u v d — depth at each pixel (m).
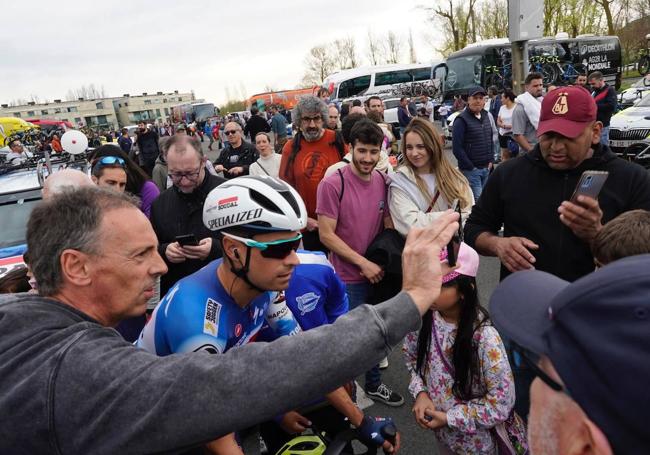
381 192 2.76
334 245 2.67
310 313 1.88
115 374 0.77
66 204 0.94
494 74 17.09
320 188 2.73
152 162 10.10
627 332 0.49
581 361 0.52
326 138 3.58
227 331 1.35
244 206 1.22
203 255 2.16
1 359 0.83
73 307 0.93
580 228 1.70
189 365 0.77
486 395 1.61
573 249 1.89
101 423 0.75
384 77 26.09
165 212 2.50
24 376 0.80
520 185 2.01
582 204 1.64
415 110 15.05
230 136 5.85
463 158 5.36
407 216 2.57
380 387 2.84
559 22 27.72
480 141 5.39
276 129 12.35
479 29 36.09
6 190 4.45
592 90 7.48
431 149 2.57
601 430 0.49
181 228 2.45
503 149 7.84
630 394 0.47
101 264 0.93
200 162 2.40
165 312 1.31
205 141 34.84
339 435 1.44
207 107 40.66
